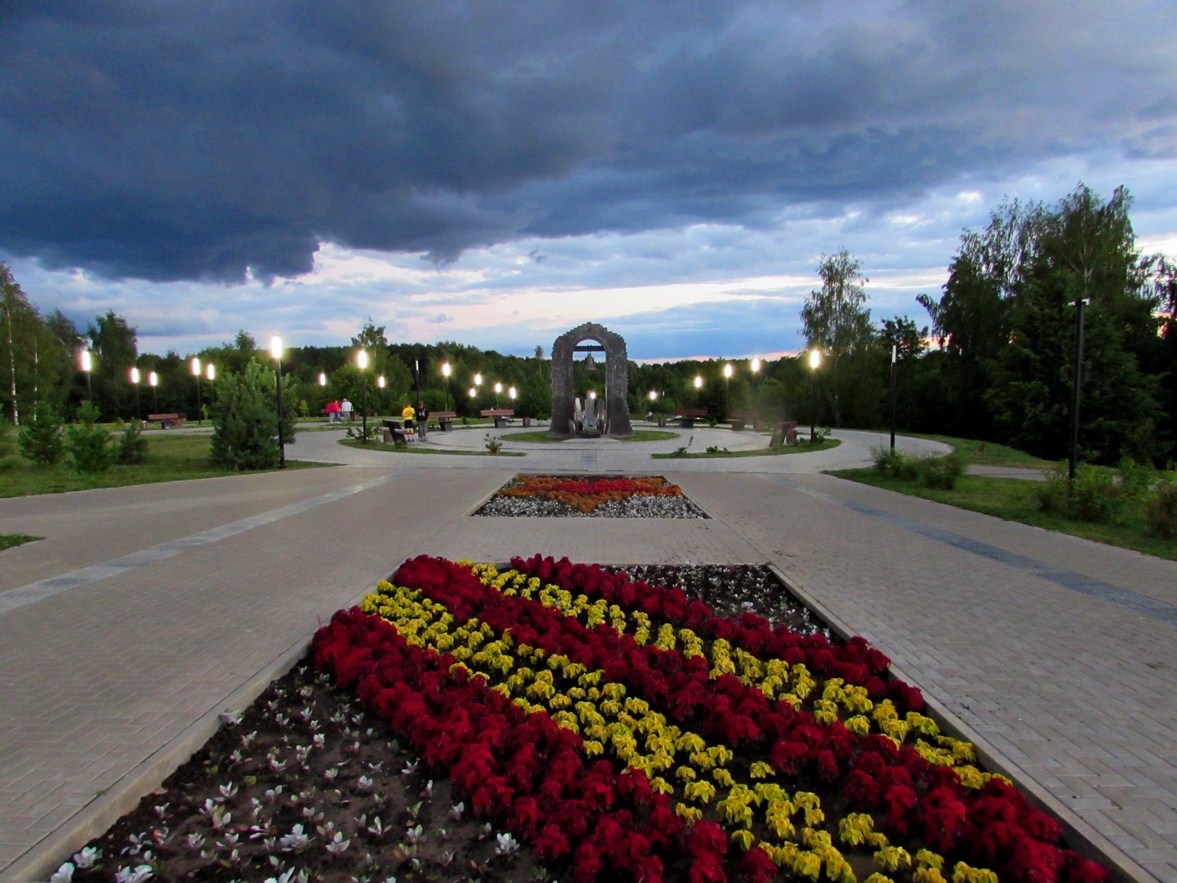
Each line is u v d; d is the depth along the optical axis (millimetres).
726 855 2775
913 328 51312
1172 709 3848
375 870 2645
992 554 7617
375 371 46250
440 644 4934
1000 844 2621
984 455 19906
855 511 10539
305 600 5859
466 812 3014
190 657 4551
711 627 5188
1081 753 3367
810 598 5945
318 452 20578
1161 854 2613
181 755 3367
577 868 2498
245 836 2844
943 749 3453
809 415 45188
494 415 41125
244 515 10016
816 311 43344
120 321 53969
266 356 53094
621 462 18016
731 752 3465
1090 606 5730
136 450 17078
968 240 35625
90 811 2830
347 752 3492
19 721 3633
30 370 38469
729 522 9625
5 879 2420
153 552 7652
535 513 10422
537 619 5258
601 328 27734
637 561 7359
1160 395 26250
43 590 6145
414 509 10586
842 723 3773
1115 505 9578
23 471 15594
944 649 4754
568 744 3393
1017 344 21719
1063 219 30797
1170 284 28516
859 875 2688
